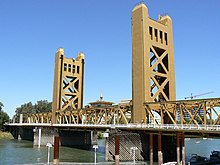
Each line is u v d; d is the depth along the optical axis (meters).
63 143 101.69
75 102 121.06
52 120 115.31
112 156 56.78
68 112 105.56
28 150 77.25
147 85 67.81
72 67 121.88
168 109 61.41
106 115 80.50
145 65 68.44
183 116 58.25
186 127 46.84
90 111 91.69
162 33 76.81
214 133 43.66
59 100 115.00
